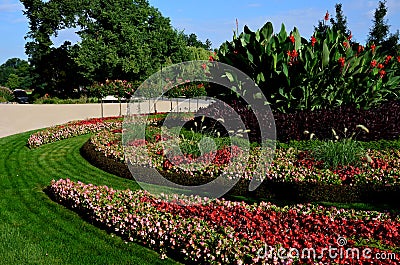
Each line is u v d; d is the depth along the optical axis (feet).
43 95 98.43
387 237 13.50
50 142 37.01
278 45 29.53
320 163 21.31
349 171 20.11
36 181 23.58
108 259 13.47
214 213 15.23
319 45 29.22
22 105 68.39
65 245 14.53
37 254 13.70
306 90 28.53
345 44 30.60
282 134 26.89
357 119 26.66
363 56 29.32
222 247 12.25
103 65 89.30
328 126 26.61
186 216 15.24
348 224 14.39
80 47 88.12
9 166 27.63
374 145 25.67
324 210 15.66
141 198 17.16
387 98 32.22
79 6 92.68
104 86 61.00
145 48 93.71
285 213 15.42
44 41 94.63
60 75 99.25
